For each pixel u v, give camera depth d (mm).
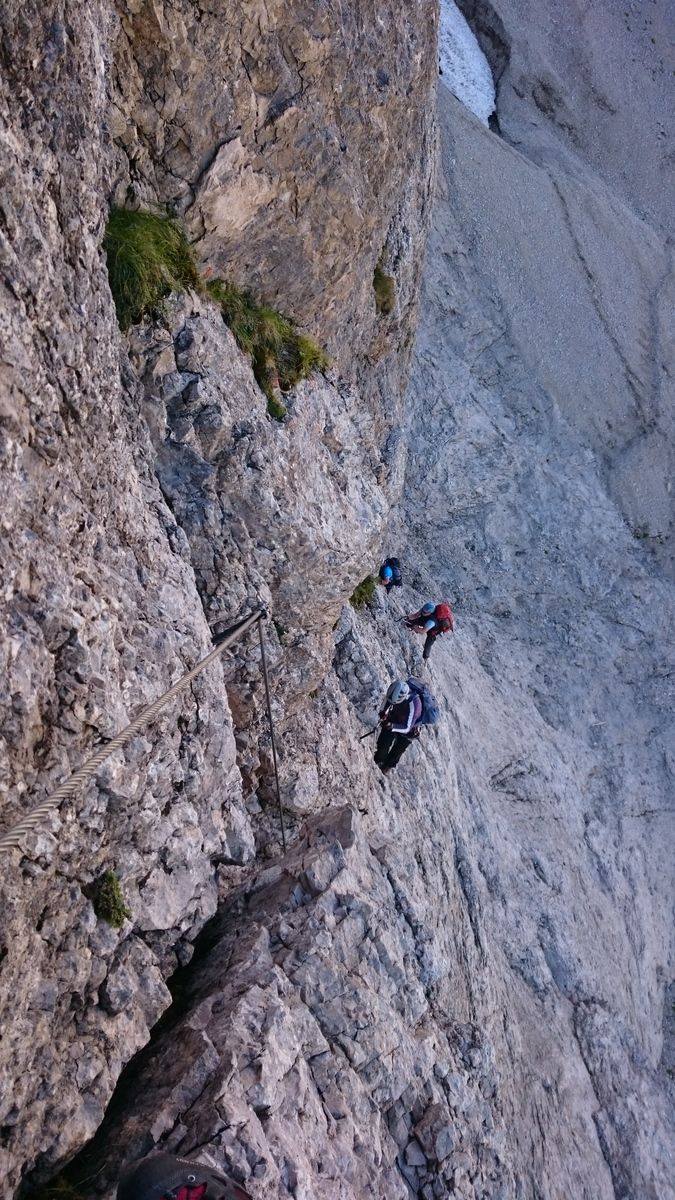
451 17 47719
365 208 11906
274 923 8531
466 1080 9930
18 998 5328
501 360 34562
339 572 10586
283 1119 7008
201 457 9000
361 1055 8258
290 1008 7887
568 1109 18625
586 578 33094
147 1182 5070
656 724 32594
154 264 8430
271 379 10375
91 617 5969
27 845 5277
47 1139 5547
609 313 38750
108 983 6215
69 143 5965
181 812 7176
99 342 6500
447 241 34750
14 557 5340
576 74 49844
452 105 38438
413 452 30891
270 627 9875
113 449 6887
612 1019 22625
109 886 6242
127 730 5734
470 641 29141
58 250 5910
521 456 33219
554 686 30938
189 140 8805
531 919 22219
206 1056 6797
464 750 23047
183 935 7719
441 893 15195
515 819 24859
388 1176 8047
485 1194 9273
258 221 9945
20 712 5199
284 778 10469
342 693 13367
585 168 46062
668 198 49750
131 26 7992
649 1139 20906
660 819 31047
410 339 18219
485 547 31438
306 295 11289
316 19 9492
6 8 5262
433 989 11867
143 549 7293
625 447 36750
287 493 9867
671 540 36062
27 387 5480
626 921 26734
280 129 9547
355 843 9812
